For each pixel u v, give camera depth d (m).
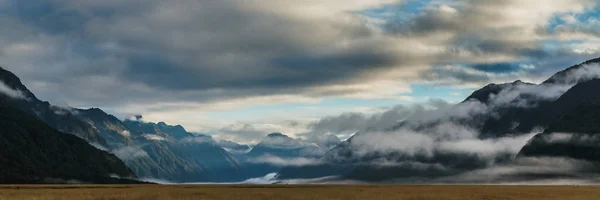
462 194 144.00
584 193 152.88
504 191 168.12
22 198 118.12
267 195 134.75
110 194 135.75
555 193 153.00
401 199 124.06
